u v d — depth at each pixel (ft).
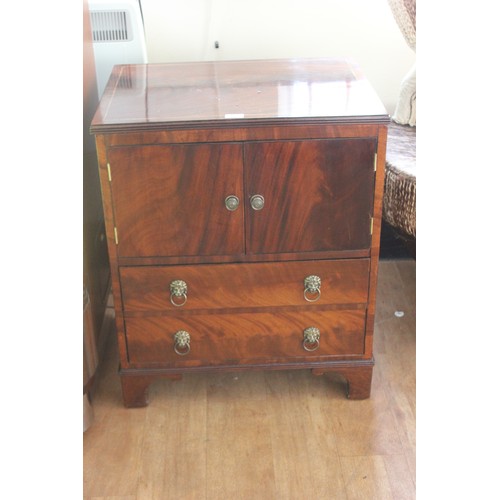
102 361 6.26
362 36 7.04
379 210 5.02
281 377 6.04
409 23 6.44
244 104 4.93
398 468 5.13
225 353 5.52
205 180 4.85
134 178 4.83
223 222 4.99
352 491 4.95
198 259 5.13
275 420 5.58
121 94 5.22
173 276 5.18
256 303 5.31
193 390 5.91
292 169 4.83
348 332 5.49
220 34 6.91
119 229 4.99
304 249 5.13
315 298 5.31
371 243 5.14
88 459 5.24
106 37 6.28
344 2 6.86
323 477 5.06
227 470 5.13
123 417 5.64
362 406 5.71
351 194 4.95
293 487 4.99
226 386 5.95
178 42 6.92
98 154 4.74
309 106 4.87
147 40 6.89
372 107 4.83
